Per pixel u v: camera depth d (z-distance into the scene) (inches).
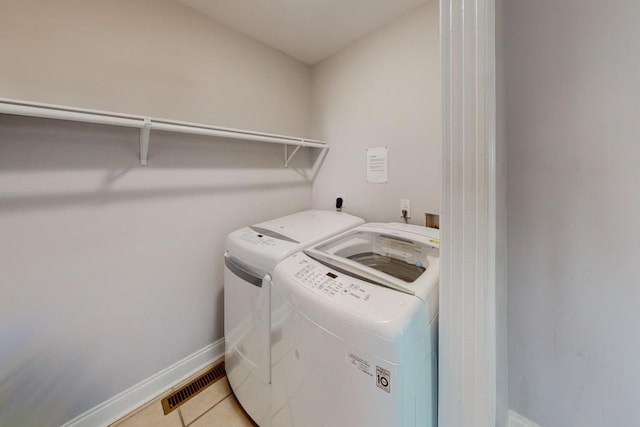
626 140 32.6
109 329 50.5
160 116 54.7
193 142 60.1
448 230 28.4
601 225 35.1
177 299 59.4
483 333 27.1
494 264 28.3
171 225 57.7
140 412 52.7
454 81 26.7
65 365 46.0
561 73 36.6
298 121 83.2
